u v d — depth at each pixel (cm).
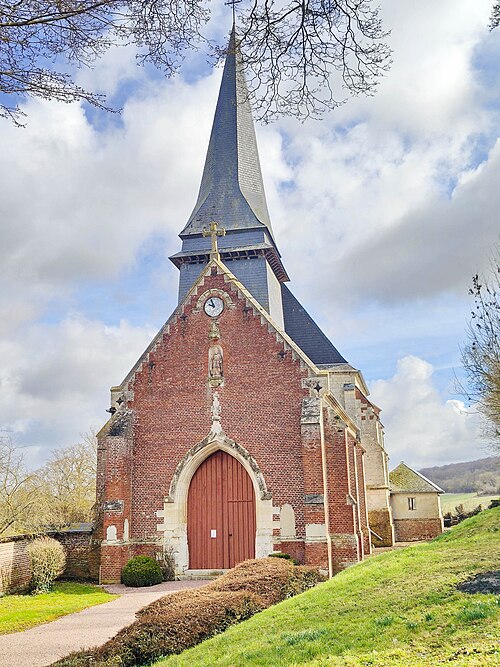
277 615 1270
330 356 4081
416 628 961
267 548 2334
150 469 2530
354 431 3219
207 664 998
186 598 1402
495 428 2355
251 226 3812
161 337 2648
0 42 792
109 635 1469
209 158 4172
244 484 2502
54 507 4288
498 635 848
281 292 4291
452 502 7156
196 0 827
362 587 1339
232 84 4275
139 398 2606
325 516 2266
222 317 2609
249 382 2517
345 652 910
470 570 1264
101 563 2384
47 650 1345
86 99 854
